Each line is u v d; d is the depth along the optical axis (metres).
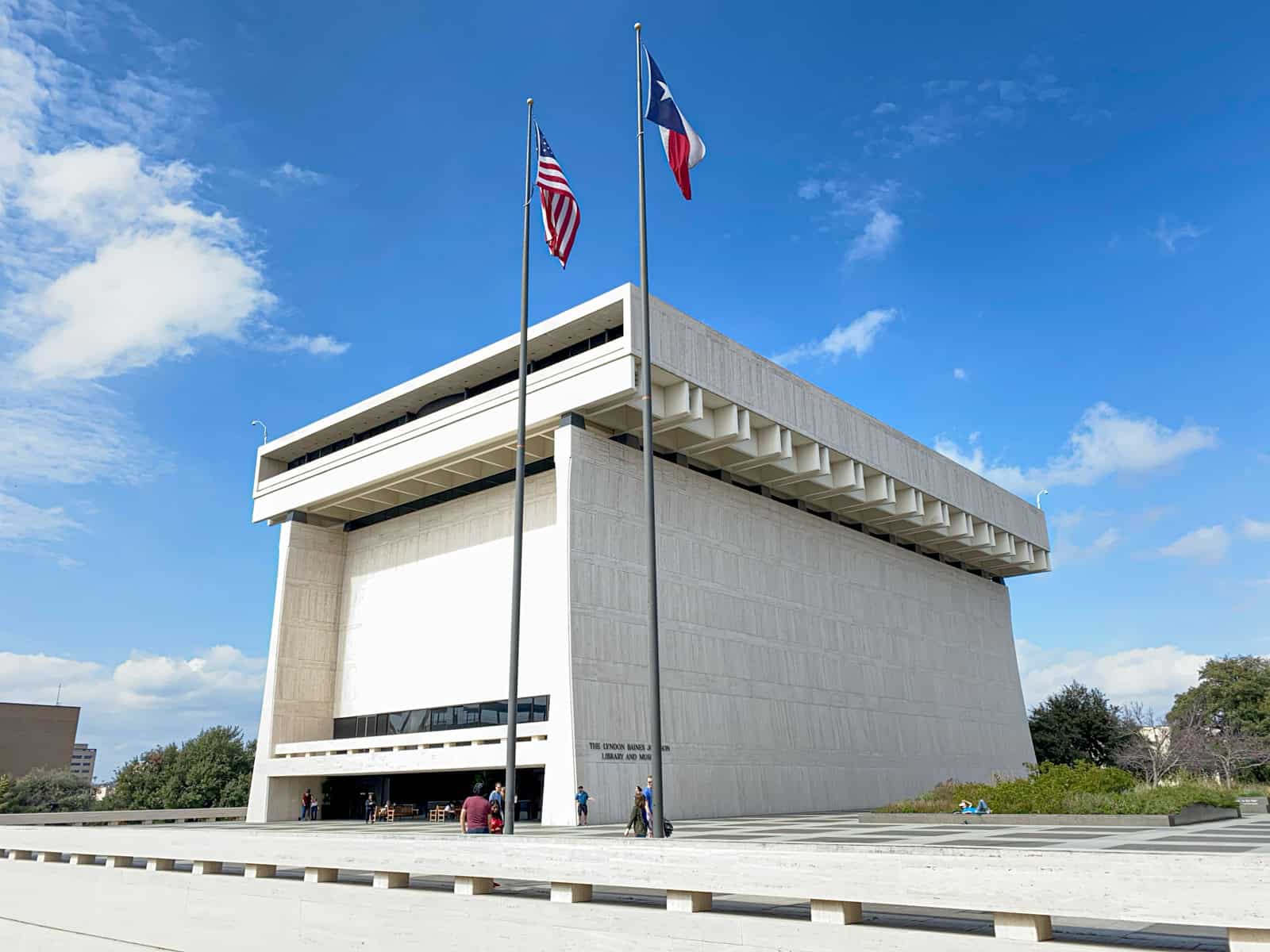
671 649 38.03
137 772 69.75
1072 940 7.88
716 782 37.69
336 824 36.94
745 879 8.79
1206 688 77.06
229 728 71.56
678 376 36.84
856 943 8.02
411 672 44.09
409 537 46.62
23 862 19.62
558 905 10.12
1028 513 65.38
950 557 62.16
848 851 8.20
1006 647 64.81
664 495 40.06
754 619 42.69
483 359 40.91
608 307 36.44
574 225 23.16
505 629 40.38
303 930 12.76
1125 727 69.12
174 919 14.96
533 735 34.56
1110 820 22.84
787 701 42.97
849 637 48.53
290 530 48.09
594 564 35.97
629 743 34.81
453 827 31.89
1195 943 7.64
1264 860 6.26
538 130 23.80
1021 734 63.00
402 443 42.75
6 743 98.12
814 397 44.97
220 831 14.66
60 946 17.72
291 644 46.66
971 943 7.49
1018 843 15.48
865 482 49.53
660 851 9.42
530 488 40.84
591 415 37.53
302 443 49.91
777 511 46.09
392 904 11.71
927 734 52.38
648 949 9.33
